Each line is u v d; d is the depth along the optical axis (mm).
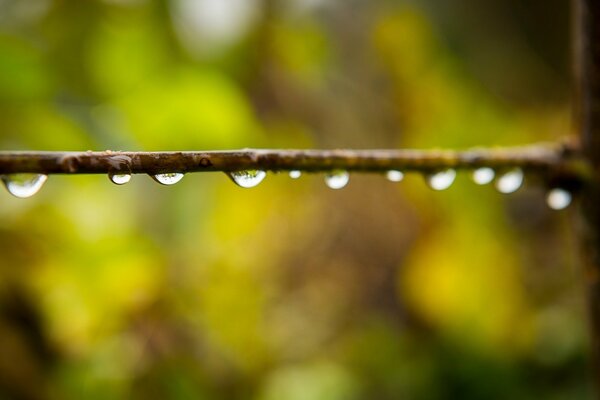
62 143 321
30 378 291
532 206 447
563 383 353
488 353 369
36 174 204
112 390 302
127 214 330
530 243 425
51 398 293
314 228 437
